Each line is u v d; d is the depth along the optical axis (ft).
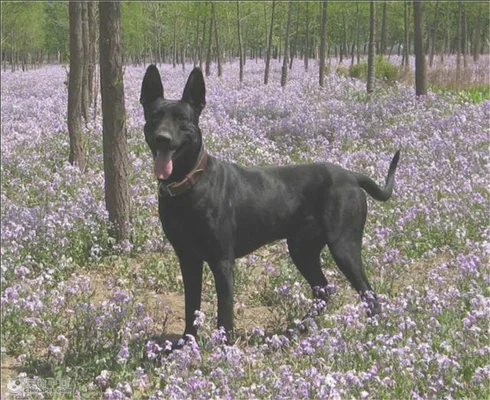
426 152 39.73
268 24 183.62
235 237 18.74
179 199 17.88
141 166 38.70
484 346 15.89
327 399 13.91
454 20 167.53
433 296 18.57
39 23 197.77
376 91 71.97
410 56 168.25
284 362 16.71
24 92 100.99
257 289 23.97
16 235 26.05
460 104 58.59
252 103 63.77
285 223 19.54
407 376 15.07
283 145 46.52
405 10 122.93
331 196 19.53
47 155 44.29
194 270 19.03
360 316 18.63
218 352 16.15
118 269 25.94
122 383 16.01
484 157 36.40
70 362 18.08
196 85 17.97
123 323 19.45
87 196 30.96
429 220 27.50
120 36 28.43
